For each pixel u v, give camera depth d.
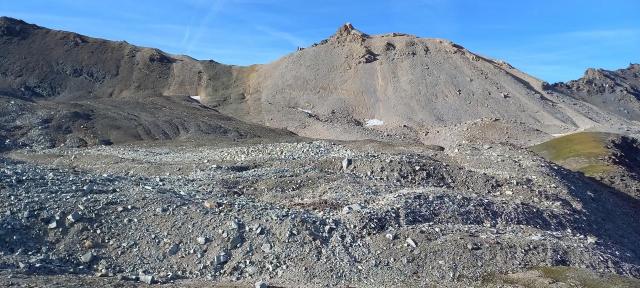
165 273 33.75
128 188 43.84
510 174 60.47
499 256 36.53
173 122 162.00
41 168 51.59
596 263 37.47
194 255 35.53
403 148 83.38
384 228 39.44
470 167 64.69
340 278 34.34
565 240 41.34
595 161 101.19
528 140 155.00
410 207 42.44
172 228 37.41
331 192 48.91
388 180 54.62
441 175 56.66
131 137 146.12
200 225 37.75
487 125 171.12
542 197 54.28
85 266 33.53
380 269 35.31
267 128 177.25
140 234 36.78
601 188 71.56
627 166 105.88
